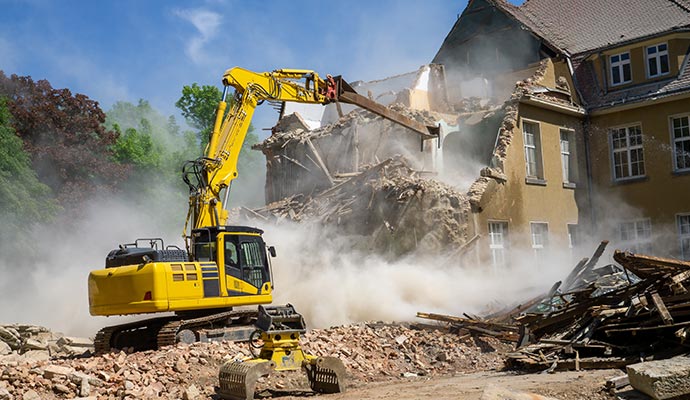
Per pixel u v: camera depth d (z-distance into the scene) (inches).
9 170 1097.4
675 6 1171.3
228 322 638.5
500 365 594.9
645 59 1132.5
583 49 1205.1
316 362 457.1
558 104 1091.3
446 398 403.9
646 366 374.0
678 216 1077.8
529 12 1337.4
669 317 489.7
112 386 459.2
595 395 385.7
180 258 629.0
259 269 650.2
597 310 546.9
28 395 422.9
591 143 1160.8
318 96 748.6
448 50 1304.1
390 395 434.0
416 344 668.1
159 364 508.7
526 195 1029.8
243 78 696.4
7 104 1332.4
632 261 556.1
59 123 1439.5
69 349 674.8
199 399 446.9
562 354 531.8
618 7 1246.3
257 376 431.2
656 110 1100.5
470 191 952.3
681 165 1083.3
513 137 1024.9
